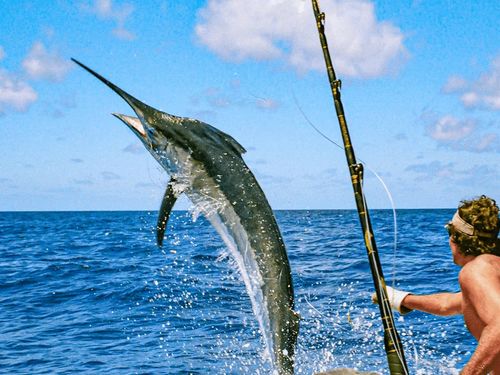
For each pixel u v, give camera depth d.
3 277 14.88
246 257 4.14
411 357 6.35
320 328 7.49
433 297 3.97
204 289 11.17
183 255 17.19
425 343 6.88
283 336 4.06
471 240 3.17
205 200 4.11
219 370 6.33
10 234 36.34
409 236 24.30
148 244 23.11
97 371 6.59
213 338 7.71
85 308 10.46
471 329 3.10
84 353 7.39
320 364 6.11
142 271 14.72
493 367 2.94
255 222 4.11
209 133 4.15
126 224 53.06
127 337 8.08
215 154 4.10
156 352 7.21
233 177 4.12
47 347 7.77
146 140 4.08
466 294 3.03
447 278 12.02
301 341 6.93
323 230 26.36
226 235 4.18
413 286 11.13
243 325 8.31
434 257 16.03
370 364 6.07
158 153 4.08
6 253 21.80
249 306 9.59
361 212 3.44
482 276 2.94
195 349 7.22
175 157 4.05
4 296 12.09
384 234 25.45
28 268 16.55
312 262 13.66
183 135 4.04
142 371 6.48
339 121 3.55
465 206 3.23
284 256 4.13
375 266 3.38
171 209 4.09
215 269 13.97
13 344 7.97
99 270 15.49
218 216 4.16
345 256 14.74
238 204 4.11
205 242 21.86
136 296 11.14
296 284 10.72
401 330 7.47
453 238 3.29
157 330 8.35
